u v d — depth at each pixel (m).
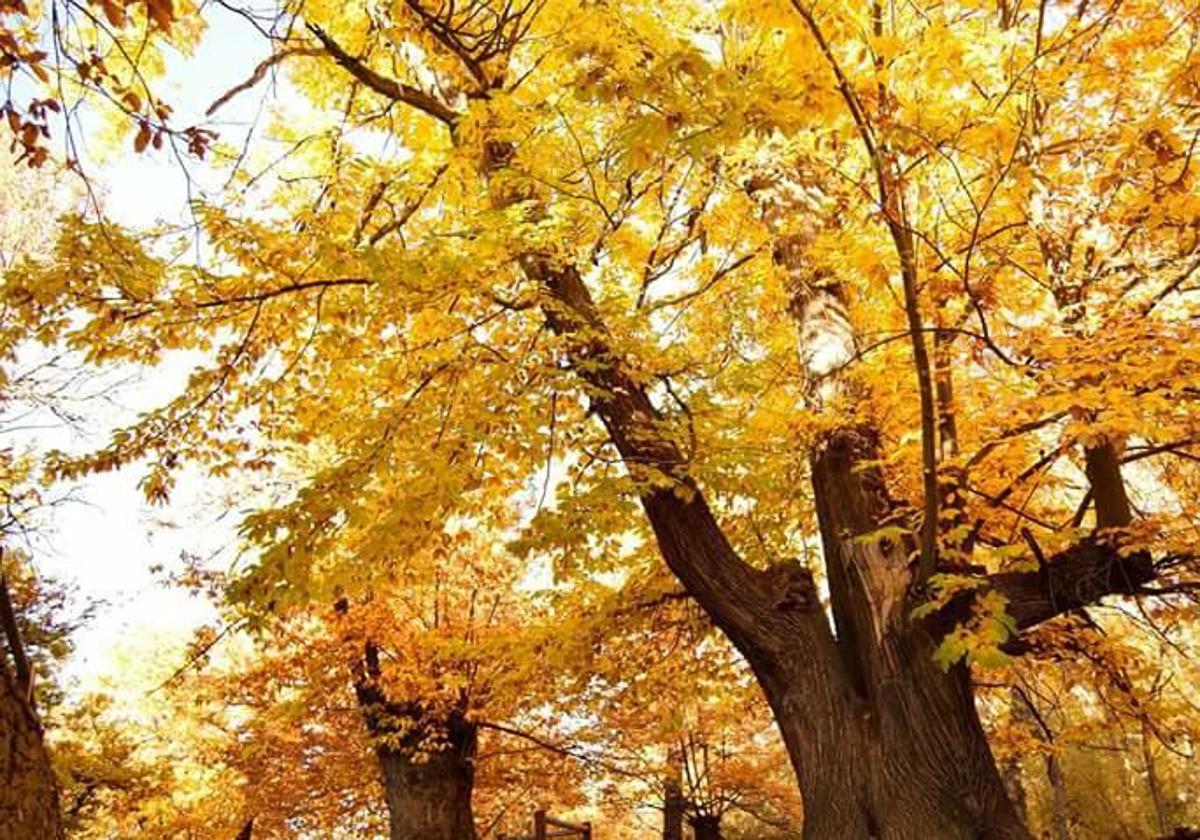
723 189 7.12
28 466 7.26
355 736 15.12
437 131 8.02
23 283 5.43
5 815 3.29
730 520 8.37
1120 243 5.02
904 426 6.25
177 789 16.36
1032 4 4.75
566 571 6.65
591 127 6.80
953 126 4.33
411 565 8.09
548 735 15.23
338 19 7.20
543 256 6.32
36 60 2.85
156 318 5.86
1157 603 7.11
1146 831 17.50
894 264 5.60
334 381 7.06
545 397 6.14
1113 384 4.53
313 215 6.16
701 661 8.73
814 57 3.80
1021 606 5.54
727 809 20.50
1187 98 4.48
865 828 5.44
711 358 7.71
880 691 5.61
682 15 6.51
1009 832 5.16
